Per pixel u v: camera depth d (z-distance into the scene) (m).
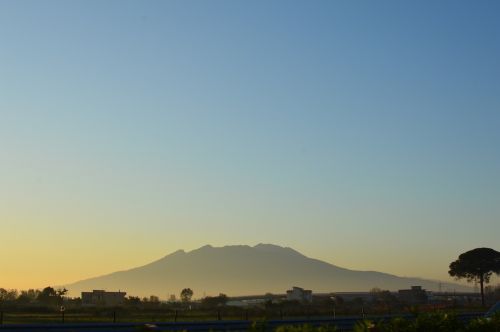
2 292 113.12
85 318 66.50
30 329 42.62
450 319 21.25
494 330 21.67
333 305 119.06
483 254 134.88
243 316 73.62
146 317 70.00
